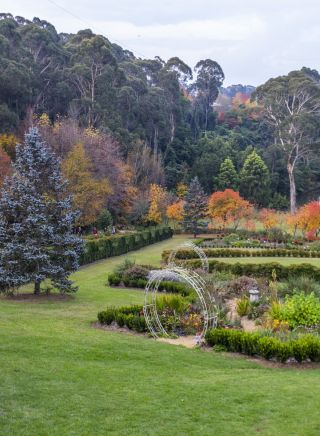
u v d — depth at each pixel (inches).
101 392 312.2
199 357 418.9
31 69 2263.8
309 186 3248.0
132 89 2763.3
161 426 266.5
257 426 269.9
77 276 988.6
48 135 1755.7
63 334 457.1
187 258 1275.8
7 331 450.3
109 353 406.6
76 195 1414.9
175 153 3125.0
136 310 555.2
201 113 4050.2
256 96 3078.2
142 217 2091.5
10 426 257.1
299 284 717.3
